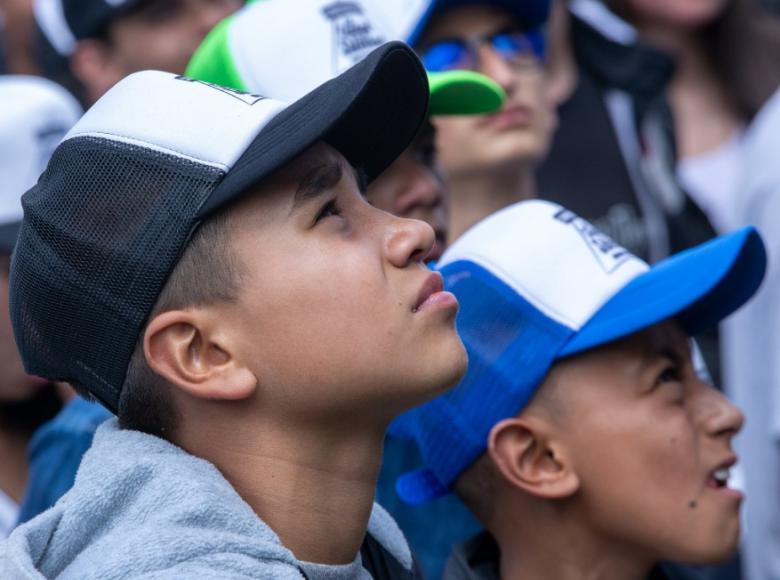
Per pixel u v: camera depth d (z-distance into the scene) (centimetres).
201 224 588
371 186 857
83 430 872
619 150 1276
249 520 572
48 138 1165
